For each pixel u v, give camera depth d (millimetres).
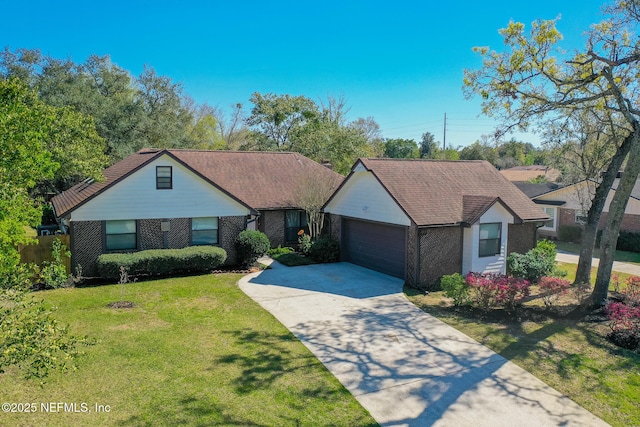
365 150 42719
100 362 8961
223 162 24812
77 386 7938
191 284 15875
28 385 7891
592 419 7355
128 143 34625
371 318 12453
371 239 18922
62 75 33531
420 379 8703
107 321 11547
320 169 26141
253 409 7367
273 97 44500
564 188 29672
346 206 20109
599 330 11422
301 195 21797
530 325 11852
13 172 8648
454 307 13555
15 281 7105
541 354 9953
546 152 21297
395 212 16844
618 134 16438
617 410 7633
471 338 10930
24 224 8711
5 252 7980
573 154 19734
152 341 10219
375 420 7203
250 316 12391
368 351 10062
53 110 15422
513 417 7387
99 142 18719
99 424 6750
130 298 13914
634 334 10531
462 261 16891
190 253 16922
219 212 18594
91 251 16375
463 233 16812
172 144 39312
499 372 9047
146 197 17203
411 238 16031
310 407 7527
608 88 13750
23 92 10203
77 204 15969
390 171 18297
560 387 8445
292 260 20141
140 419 6922
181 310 12750
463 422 7207
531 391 8281
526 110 14844
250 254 18422
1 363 5949
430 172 19266
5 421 6742
